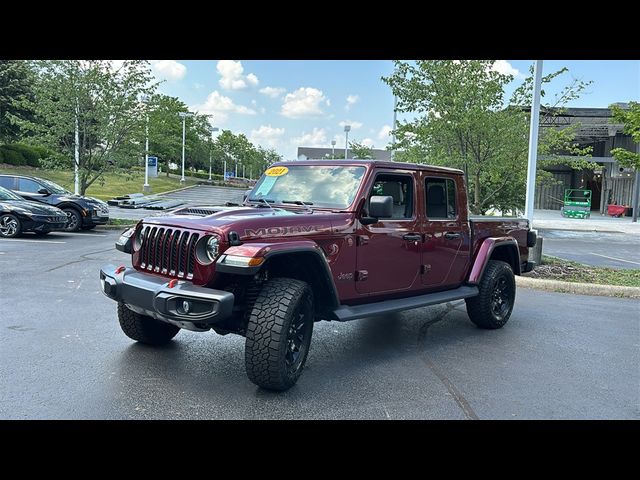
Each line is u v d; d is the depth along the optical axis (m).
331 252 4.81
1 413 3.81
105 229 17.62
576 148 14.87
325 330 6.54
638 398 4.51
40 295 7.53
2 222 14.19
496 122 12.35
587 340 6.34
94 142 19.02
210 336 5.91
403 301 5.58
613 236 21.31
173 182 47.62
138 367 4.83
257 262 3.99
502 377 4.95
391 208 4.92
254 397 4.27
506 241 6.93
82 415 3.83
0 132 35.06
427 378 4.86
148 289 4.27
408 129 14.09
